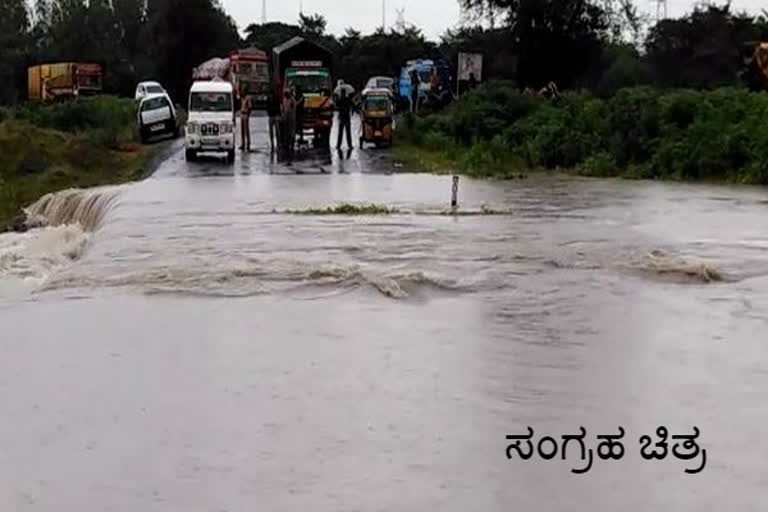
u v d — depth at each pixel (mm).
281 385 9406
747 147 30797
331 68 48562
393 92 55750
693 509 6773
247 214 21422
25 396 9133
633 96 35719
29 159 34281
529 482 7160
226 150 34062
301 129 37656
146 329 11594
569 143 34344
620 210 22844
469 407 8766
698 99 34406
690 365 10172
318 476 7250
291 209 22266
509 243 17547
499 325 11797
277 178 29844
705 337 11305
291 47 47531
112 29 81500
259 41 82562
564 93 42688
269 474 7297
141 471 7363
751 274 15000
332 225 19656
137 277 14484
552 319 12109
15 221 28078
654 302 13109
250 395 9109
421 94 50375
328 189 26844
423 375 9734
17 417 8555
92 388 9359
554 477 7262
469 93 41656
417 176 30844
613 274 14875
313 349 10680
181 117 50438
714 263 15688
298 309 12562
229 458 7590
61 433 8164
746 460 7609
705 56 50344
